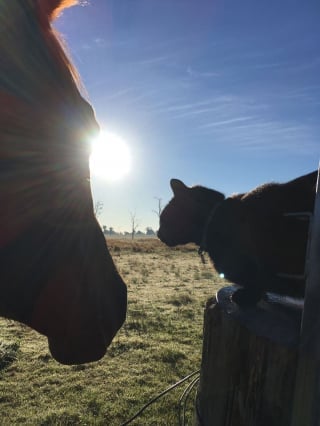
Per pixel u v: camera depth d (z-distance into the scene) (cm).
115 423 448
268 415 114
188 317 980
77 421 451
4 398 511
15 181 84
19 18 85
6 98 82
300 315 144
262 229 208
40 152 86
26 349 700
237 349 127
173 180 328
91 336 101
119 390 536
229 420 129
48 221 90
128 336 795
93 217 103
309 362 93
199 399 151
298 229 199
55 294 94
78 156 93
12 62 83
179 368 623
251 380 120
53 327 98
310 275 96
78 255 96
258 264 207
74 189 94
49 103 88
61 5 107
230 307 145
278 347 111
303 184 212
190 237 329
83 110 96
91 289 100
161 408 478
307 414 93
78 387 546
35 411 477
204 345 149
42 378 575
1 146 82
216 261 249
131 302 1164
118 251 3819
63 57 97
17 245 88
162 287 1513
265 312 145
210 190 318
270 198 217
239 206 225
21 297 94
